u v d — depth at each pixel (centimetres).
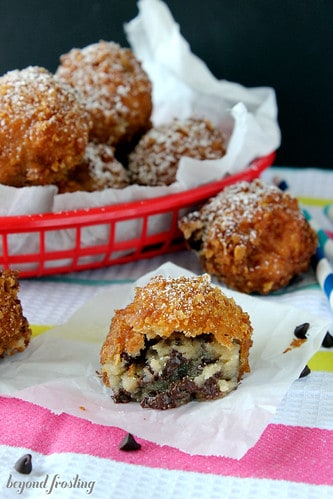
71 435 45
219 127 69
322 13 75
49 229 54
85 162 58
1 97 55
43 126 54
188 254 61
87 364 49
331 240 60
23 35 77
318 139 79
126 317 47
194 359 46
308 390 48
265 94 68
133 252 59
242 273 55
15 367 48
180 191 58
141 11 71
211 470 43
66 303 55
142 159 61
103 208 55
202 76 68
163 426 45
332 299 54
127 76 62
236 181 60
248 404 45
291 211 57
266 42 76
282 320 51
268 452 44
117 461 43
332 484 42
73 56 64
